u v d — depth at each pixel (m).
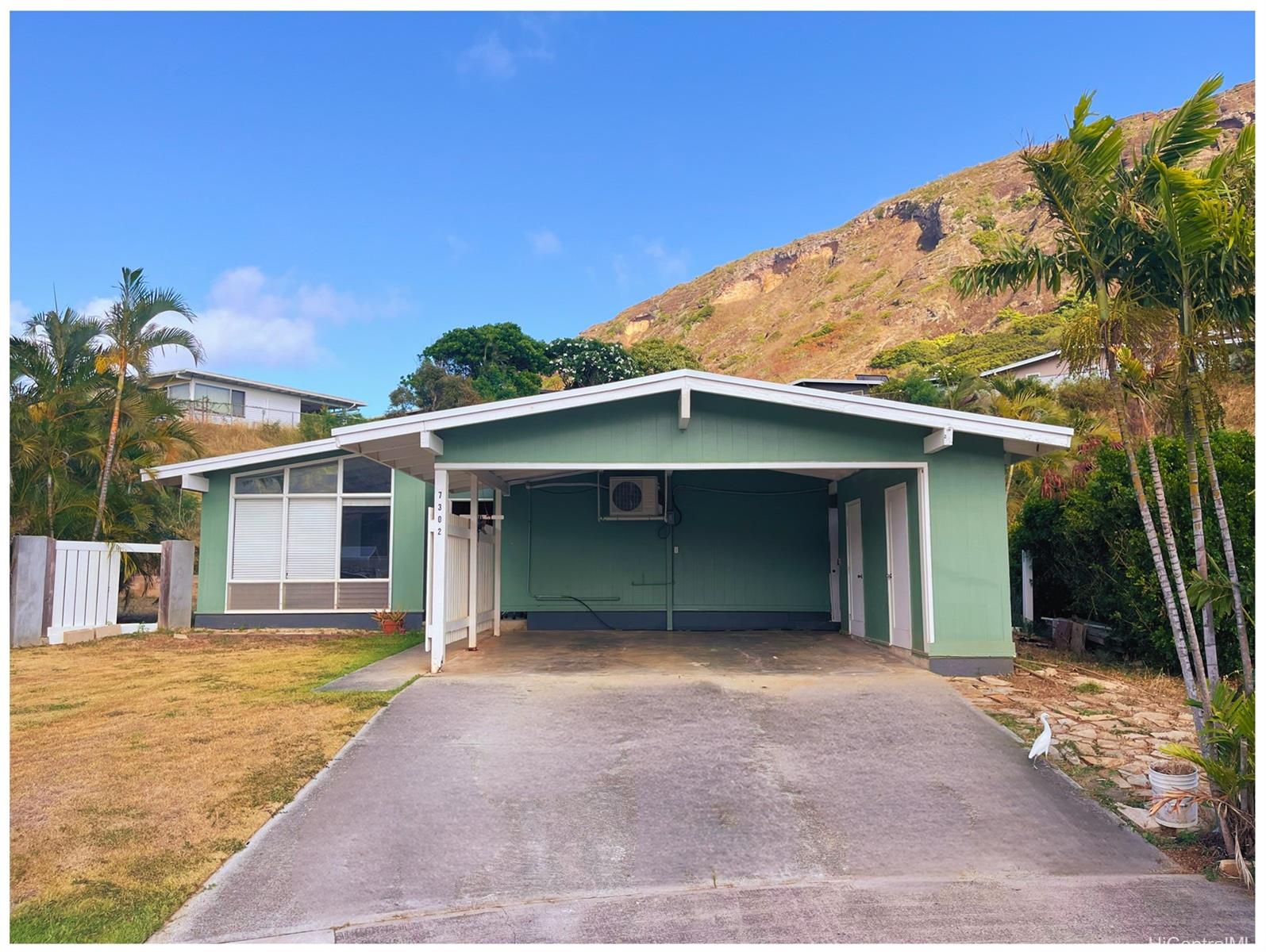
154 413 14.38
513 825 5.01
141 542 15.33
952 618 8.91
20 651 11.19
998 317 56.25
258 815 5.03
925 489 9.04
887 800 5.37
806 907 4.09
